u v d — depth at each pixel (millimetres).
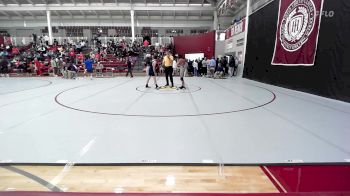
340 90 6480
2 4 21234
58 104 6145
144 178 2367
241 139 3430
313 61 7602
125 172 2490
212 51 19047
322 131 3805
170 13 24516
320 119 4555
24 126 4156
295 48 8641
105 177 2391
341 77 6438
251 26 12953
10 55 19750
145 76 16094
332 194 2035
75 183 2283
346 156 2842
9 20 25984
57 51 20078
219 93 7988
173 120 4492
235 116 4797
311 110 5352
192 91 8508
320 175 2400
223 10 19734
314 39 7531
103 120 4520
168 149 3070
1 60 17094
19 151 3031
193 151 3002
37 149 3100
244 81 12250
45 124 4270
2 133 3764
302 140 3387
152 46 21672
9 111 5375
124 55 19688
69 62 15711
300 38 8305
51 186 2232
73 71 14398
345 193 2053
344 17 6305
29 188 2197
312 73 7680
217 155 2877
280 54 9734
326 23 7008
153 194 2082
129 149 3078
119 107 5703
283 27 9422
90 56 18438
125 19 25500
